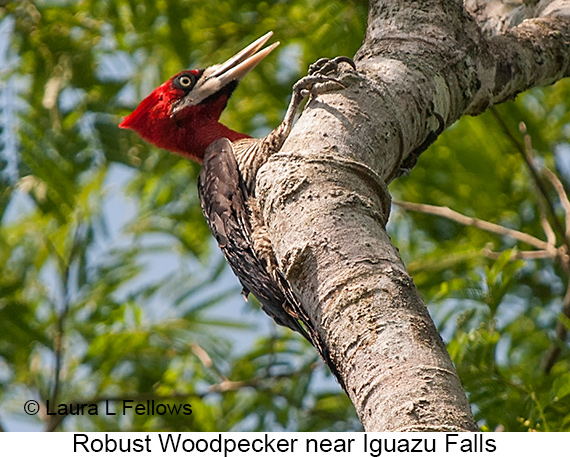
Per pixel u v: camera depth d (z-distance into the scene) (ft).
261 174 18.25
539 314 37.37
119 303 39.55
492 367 25.89
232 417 37.22
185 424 36.50
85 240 39.91
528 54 25.39
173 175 42.16
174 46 37.63
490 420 24.94
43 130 35.94
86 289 39.32
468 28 23.00
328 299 15.66
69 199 35.55
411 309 15.07
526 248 39.78
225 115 41.73
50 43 38.81
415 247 40.47
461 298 27.89
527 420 24.41
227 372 38.60
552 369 32.14
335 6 37.65
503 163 39.88
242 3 39.24
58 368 37.22
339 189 17.21
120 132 36.52
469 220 36.76
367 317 15.02
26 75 38.63
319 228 16.55
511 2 29.91
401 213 41.16
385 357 14.42
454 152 39.91
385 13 22.63
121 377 39.17
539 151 39.78
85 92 37.88
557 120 40.83
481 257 37.86
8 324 37.63
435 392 13.85
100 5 39.45
